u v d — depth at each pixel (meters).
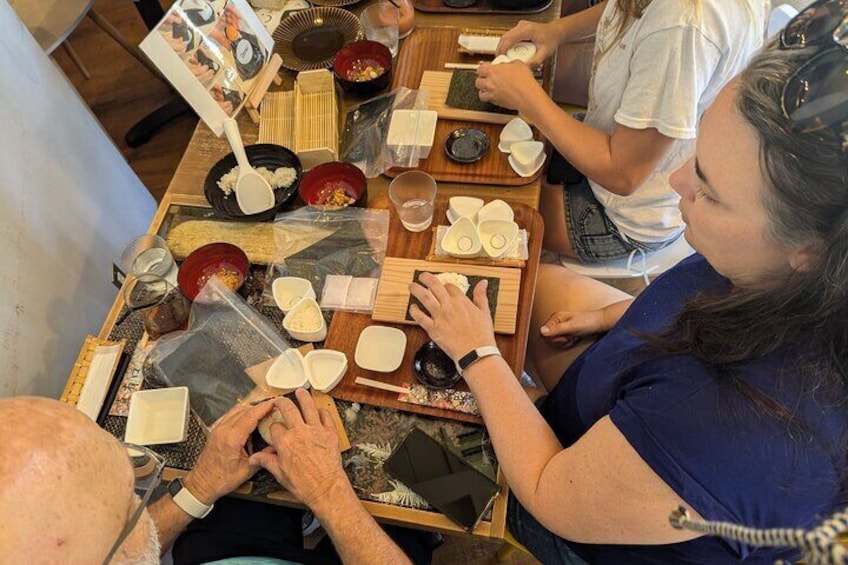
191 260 1.21
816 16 0.61
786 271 0.68
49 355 1.35
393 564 0.90
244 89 1.39
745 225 0.67
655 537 0.77
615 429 0.76
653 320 0.95
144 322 1.15
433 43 1.54
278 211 1.28
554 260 1.57
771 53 0.64
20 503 0.60
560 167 1.50
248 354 1.10
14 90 1.34
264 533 1.14
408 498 0.96
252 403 1.05
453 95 1.42
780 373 0.67
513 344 1.09
